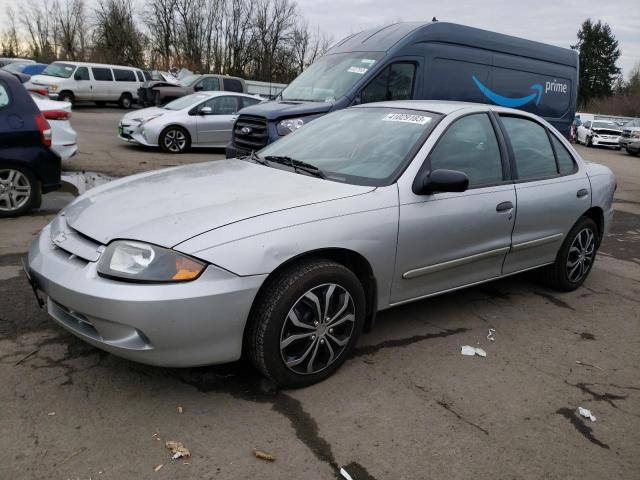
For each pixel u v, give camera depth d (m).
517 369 3.49
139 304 2.56
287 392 3.03
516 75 9.73
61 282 2.74
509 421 2.92
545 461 2.63
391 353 3.56
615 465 2.64
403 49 8.10
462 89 8.96
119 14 53.50
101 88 25.61
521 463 2.60
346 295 3.14
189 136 12.76
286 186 3.34
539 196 4.27
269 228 2.84
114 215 2.98
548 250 4.59
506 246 4.09
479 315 4.30
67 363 3.16
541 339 3.96
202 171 3.79
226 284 2.69
